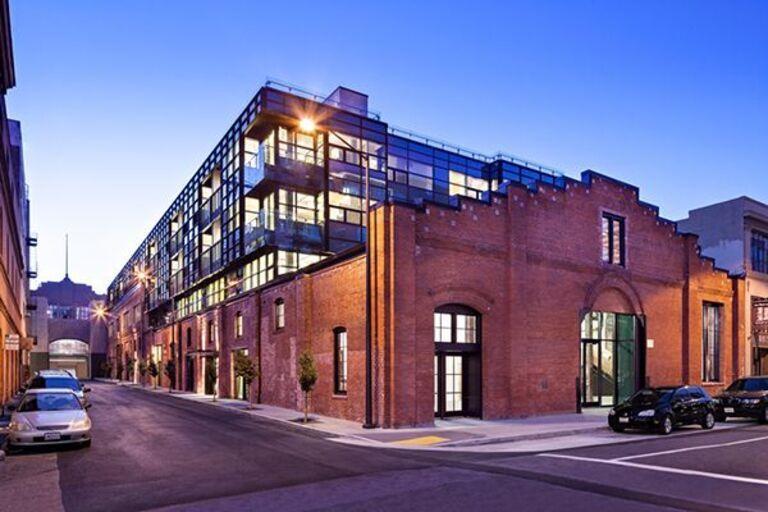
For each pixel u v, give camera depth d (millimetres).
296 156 33469
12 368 37812
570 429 18406
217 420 22734
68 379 25391
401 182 36688
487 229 21672
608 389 26281
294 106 33281
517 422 20344
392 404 18328
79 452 14820
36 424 14758
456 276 20531
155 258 63250
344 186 34344
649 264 28250
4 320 29250
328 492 10062
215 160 42219
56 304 119125
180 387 48656
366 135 35594
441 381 20844
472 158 40469
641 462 12859
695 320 30141
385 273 18844
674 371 28719
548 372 22969
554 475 11367
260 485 10727
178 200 53312
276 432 18750
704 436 17828
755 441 16453
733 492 9906
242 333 33844
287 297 26969
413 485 10516
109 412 26828
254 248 33219
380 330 18797
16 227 36781
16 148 42750
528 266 22766
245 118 35375
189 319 46281
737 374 32344
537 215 23438
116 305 90562
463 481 10828
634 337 27297
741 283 33406
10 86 23531
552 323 23391
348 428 18656
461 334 21156
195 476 11648
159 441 16734
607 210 26453
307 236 33000
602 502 9203
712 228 37812
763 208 37938
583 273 25000
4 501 9828
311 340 24328
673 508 8836
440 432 17547
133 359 70625
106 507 9328
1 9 18141
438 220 20219
